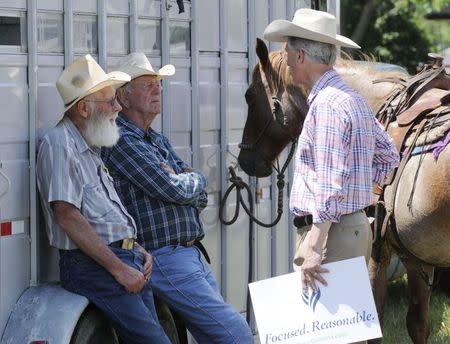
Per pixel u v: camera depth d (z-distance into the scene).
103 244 8.79
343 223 9.17
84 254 8.91
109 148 9.64
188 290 9.66
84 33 9.66
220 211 11.75
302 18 9.27
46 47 9.19
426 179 10.49
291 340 9.02
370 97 12.22
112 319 8.94
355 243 9.19
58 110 9.33
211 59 11.61
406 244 10.92
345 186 8.93
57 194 8.68
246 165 12.11
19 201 8.84
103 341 9.27
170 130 10.87
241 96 12.30
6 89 8.70
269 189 12.81
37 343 8.60
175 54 10.96
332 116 8.90
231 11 11.96
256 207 12.47
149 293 9.30
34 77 8.93
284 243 13.15
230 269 11.91
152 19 10.60
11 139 8.75
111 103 8.99
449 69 21.94
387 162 9.59
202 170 11.43
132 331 8.93
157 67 10.70
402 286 17.16
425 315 11.98
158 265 9.66
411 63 36.09
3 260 8.70
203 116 11.45
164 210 9.71
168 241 9.72
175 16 10.92
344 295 8.92
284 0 13.09
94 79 8.84
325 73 9.23
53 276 9.34
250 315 12.27
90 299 8.90
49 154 8.77
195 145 11.27
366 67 12.65
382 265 11.28
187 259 9.80
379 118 11.59
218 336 9.69
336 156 8.84
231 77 12.06
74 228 8.71
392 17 35.75
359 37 35.44
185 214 9.85
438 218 10.45
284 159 13.08
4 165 8.69
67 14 9.34
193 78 11.23
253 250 12.31
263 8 12.63
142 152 9.60
